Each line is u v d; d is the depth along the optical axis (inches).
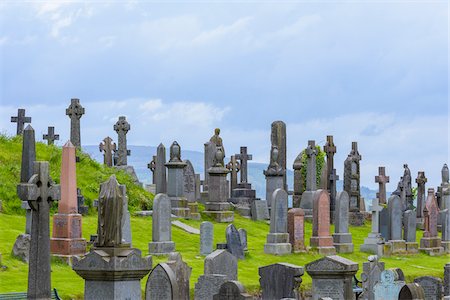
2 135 2448.3
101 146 3068.4
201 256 1950.1
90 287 1061.1
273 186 2748.5
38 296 1150.3
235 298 1282.0
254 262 1989.4
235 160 3115.2
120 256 1058.1
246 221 2588.6
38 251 1154.7
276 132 2957.7
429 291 1704.0
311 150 2787.9
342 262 1421.0
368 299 1648.6
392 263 2250.2
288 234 2160.4
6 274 1525.6
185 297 1375.5
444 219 2588.6
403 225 2564.0
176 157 2438.5
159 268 1279.5
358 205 2979.8
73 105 2640.3
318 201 2220.7
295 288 1441.9
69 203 1724.9
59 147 2475.4
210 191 2534.5
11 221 1982.0
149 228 2183.8
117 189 1078.4
